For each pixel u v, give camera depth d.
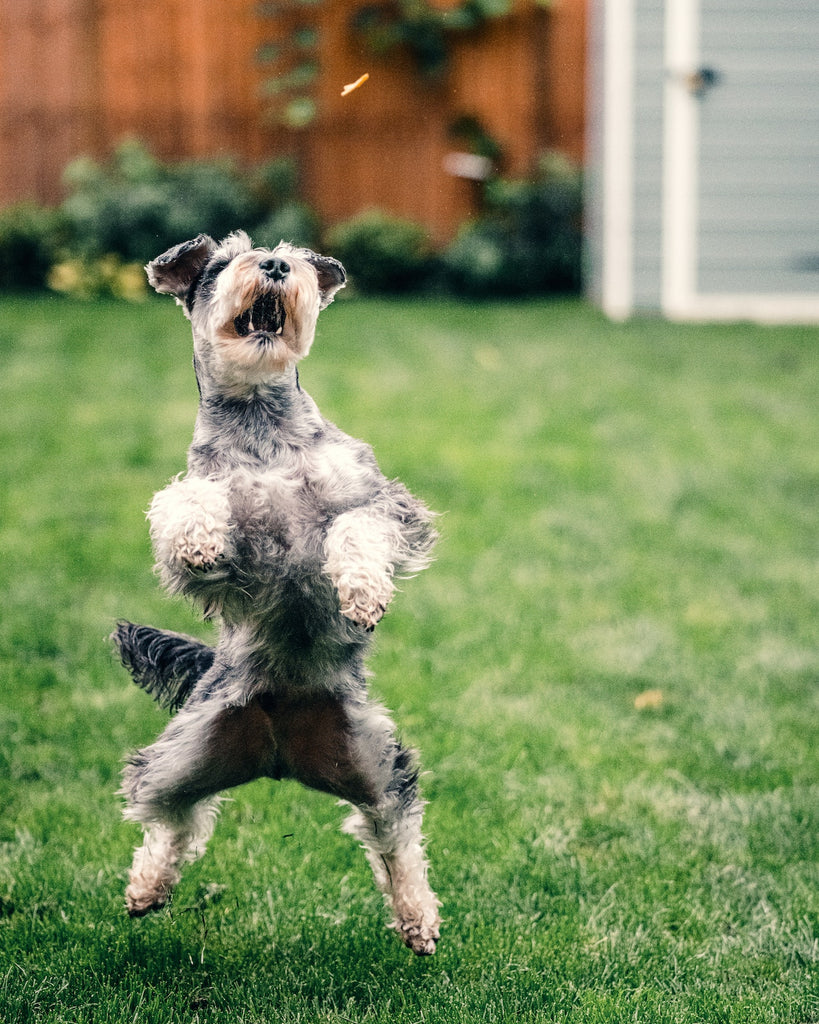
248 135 13.26
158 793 2.98
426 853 3.68
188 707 2.99
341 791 3.00
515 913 3.43
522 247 13.04
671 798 4.00
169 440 7.57
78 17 12.92
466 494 6.81
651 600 5.59
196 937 3.29
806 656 5.04
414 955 3.24
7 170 13.21
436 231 13.40
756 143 11.89
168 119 13.20
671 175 11.94
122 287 12.28
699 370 9.65
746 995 3.06
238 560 2.84
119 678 4.74
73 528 6.17
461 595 5.60
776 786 4.10
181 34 13.02
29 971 3.11
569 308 12.39
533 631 5.25
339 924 3.38
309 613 2.88
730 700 4.68
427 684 4.78
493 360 9.82
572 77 13.13
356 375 9.20
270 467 2.91
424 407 8.41
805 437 7.94
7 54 13.01
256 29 13.04
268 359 2.85
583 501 6.79
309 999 3.09
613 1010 2.98
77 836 3.73
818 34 11.66
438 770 4.16
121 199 12.73
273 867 3.61
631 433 7.98
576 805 3.98
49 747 4.25
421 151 13.25
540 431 7.97
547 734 4.41
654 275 12.12
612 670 4.92
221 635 3.01
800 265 12.11
